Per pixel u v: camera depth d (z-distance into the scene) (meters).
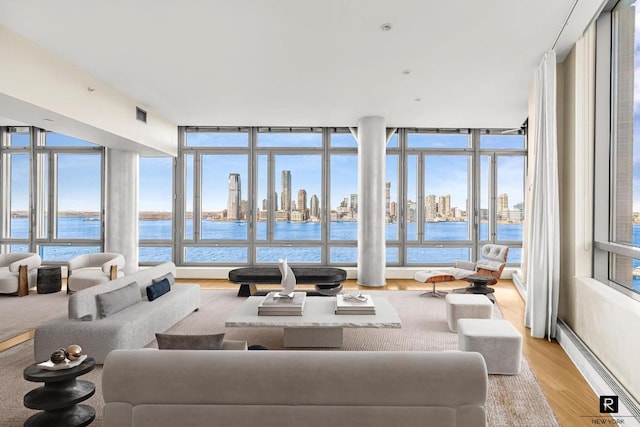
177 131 8.38
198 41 4.33
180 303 4.97
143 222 8.62
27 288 6.55
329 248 8.53
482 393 1.87
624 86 3.71
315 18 3.82
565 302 4.59
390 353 1.96
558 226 4.37
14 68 4.13
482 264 6.63
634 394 2.74
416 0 3.51
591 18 3.76
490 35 4.15
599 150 4.09
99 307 3.95
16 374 3.47
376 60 4.82
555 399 3.05
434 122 7.86
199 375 1.91
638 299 3.29
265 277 6.34
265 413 1.90
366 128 7.48
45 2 3.54
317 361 1.93
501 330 3.61
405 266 8.55
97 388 3.17
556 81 4.68
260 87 5.82
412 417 1.88
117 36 4.21
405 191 8.52
